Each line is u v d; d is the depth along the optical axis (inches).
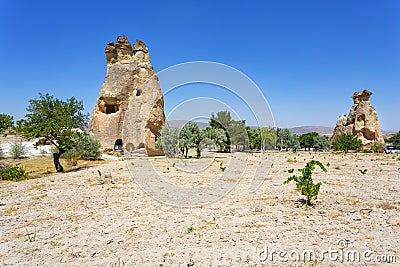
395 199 311.3
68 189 406.3
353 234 204.5
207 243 193.3
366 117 1908.2
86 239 205.6
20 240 206.1
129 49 1456.7
